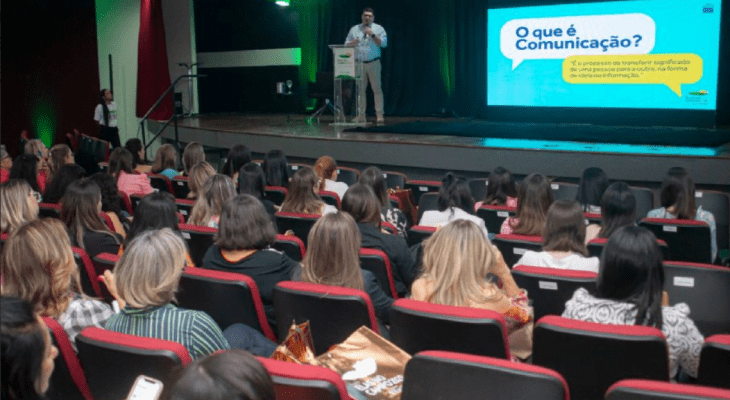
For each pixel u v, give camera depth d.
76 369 2.33
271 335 2.90
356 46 10.72
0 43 13.92
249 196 3.22
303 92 14.21
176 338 2.20
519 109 11.05
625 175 7.47
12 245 2.37
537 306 2.92
